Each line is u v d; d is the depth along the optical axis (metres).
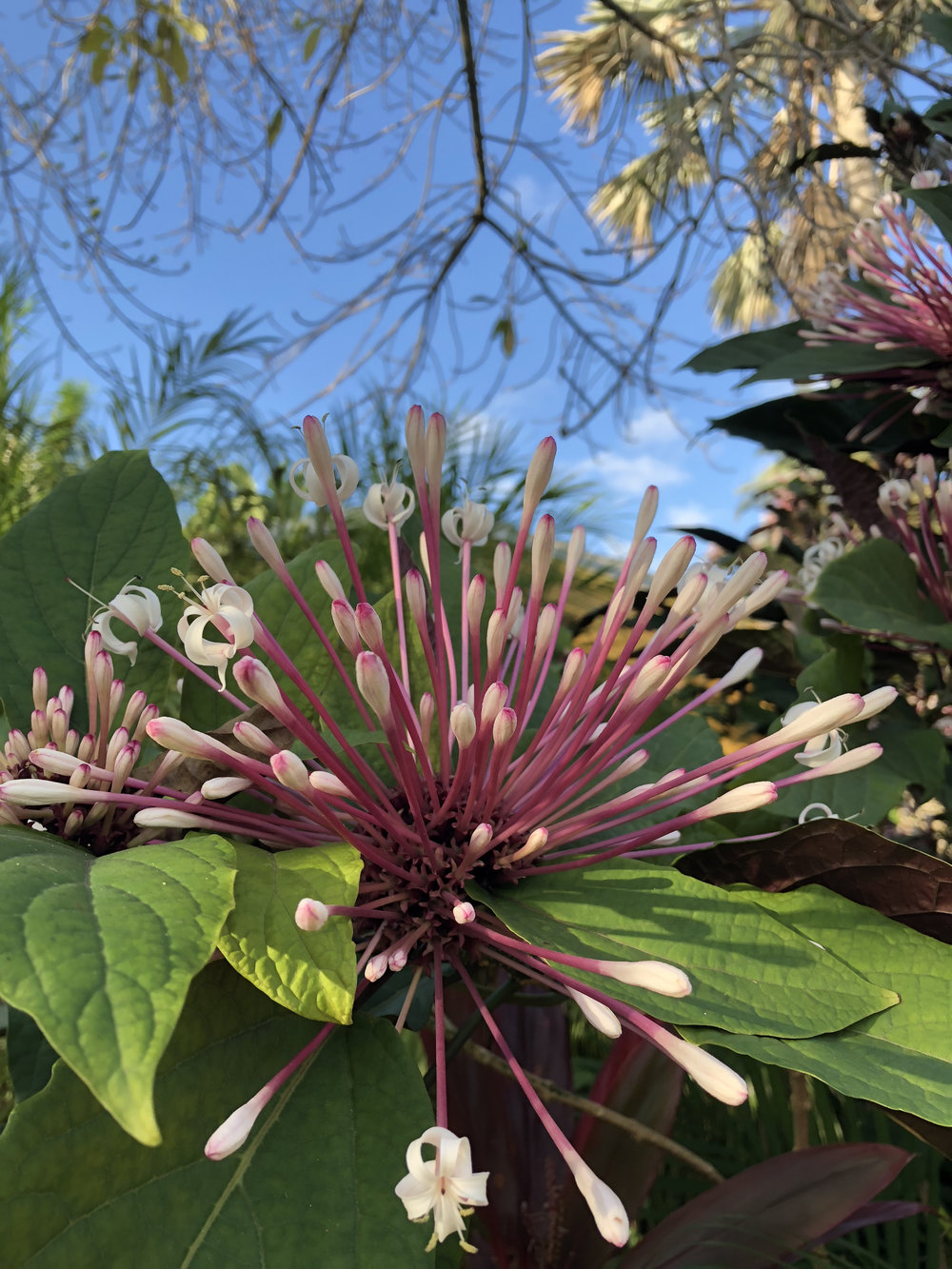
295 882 0.65
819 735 0.76
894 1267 1.62
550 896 0.78
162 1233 0.55
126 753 0.72
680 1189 1.94
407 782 0.74
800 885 0.83
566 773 0.79
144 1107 0.38
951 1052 0.65
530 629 0.84
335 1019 0.56
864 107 1.97
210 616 0.72
